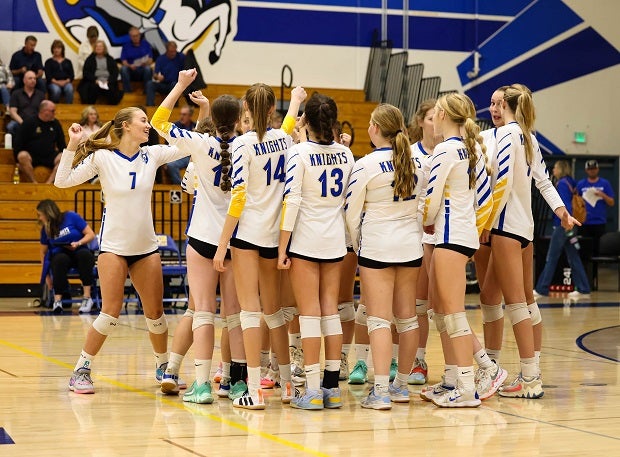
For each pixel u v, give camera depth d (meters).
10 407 5.23
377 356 5.29
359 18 17.97
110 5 16.56
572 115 19.02
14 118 14.77
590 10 18.97
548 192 5.98
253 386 5.23
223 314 5.63
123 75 16.03
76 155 5.77
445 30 18.41
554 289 15.15
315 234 5.23
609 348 8.15
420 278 6.21
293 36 17.62
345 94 17.69
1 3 16.08
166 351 6.09
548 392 5.91
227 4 17.25
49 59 15.46
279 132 5.38
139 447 4.22
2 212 13.59
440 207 5.38
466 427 4.75
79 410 5.15
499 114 5.97
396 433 4.59
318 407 5.22
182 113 14.66
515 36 18.72
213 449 4.18
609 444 4.35
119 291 5.74
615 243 15.48
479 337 8.79
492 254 5.74
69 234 11.33
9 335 8.82
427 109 6.08
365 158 5.34
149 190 5.79
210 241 5.39
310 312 5.25
